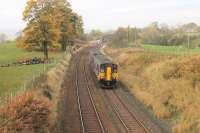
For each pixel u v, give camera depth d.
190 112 25.36
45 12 55.22
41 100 23.11
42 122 21.56
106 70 41.19
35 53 72.19
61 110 30.27
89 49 111.00
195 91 29.14
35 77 34.97
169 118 27.69
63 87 41.34
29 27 54.69
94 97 36.22
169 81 34.03
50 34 55.53
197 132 22.75
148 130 24.73
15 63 56.03
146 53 57.19
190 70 34.47
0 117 19.83
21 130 19.06
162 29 158.50
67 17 75.50
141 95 35.12
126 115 29.06
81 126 25.77
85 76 50.84
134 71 49.50
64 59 66.88
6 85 34.75
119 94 38.16
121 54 70.12
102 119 27.80
